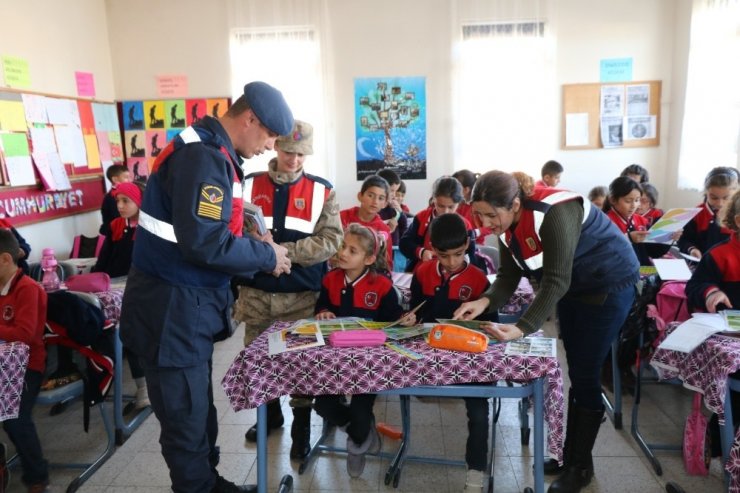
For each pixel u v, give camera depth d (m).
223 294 1.64
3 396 1.88
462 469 2.25
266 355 1.70
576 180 5.39
